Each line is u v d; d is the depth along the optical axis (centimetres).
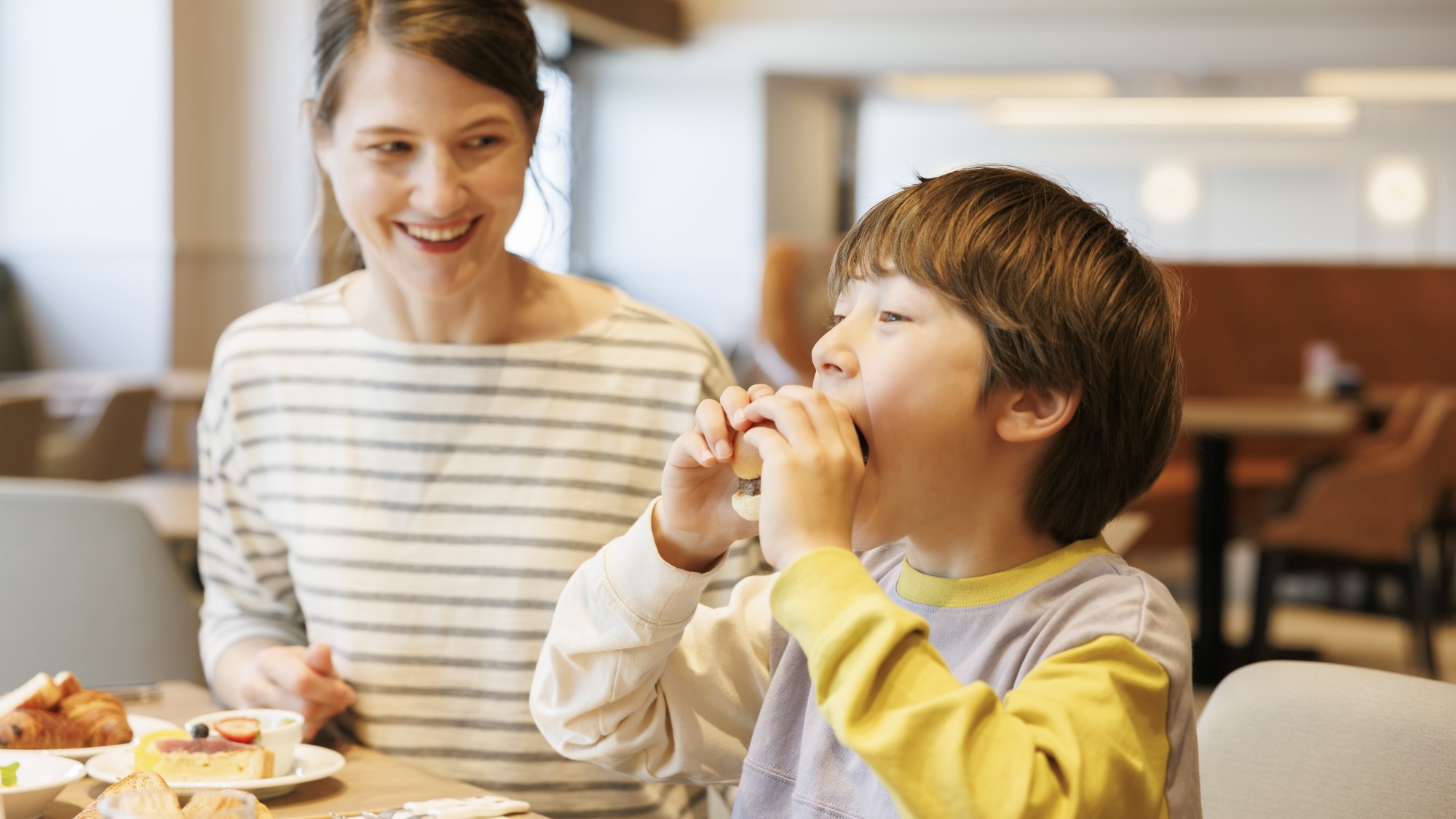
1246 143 1145
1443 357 654
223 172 654
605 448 135
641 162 980
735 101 956
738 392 84
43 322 665
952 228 79
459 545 133
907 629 69
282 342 141
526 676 131
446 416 135
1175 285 92
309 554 136
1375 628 538
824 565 72
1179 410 87
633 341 138
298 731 109
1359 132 1130
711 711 101
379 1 121
